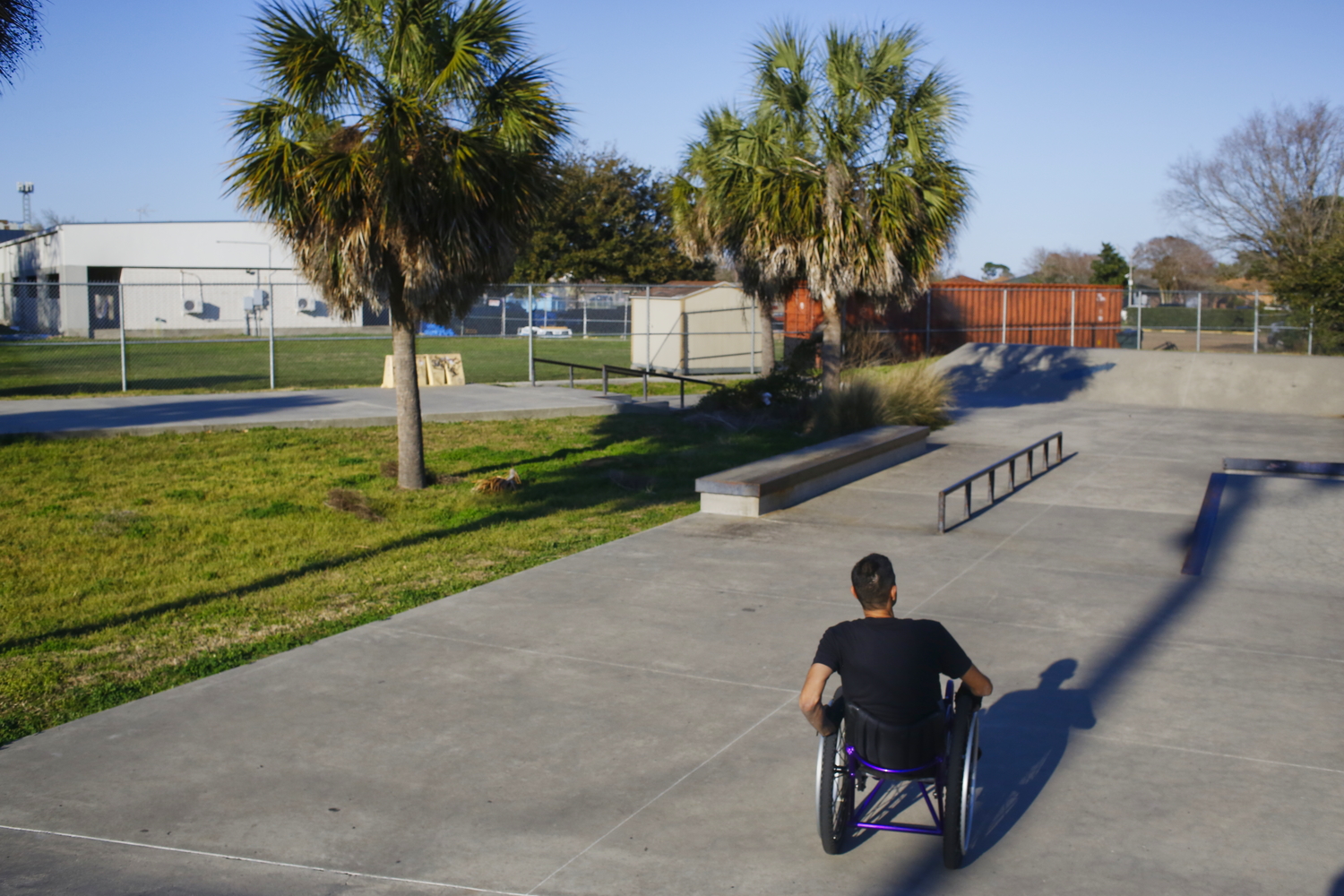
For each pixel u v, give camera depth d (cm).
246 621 695
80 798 433
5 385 2133
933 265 1609
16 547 874
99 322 5100
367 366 2950
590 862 385
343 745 490
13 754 478
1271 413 1972
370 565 849
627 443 1534
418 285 1057
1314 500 1081
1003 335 3250
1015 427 1758
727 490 1048
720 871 379
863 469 1295
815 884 370
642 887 368
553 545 930
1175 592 770
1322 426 1766
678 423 1714
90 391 2033
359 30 1052
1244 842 398
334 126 1054
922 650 370
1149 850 393
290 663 604
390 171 976
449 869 379
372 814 422
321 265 1074
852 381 1667
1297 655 626
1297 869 377
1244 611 721
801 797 439
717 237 1980
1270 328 3073
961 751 370
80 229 4969
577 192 5391
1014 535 968
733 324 2961
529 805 430
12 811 422
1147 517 1052
